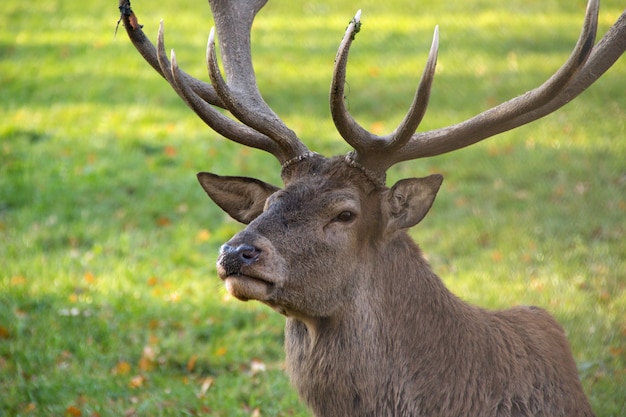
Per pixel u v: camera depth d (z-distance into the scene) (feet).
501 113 29.27
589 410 30.19
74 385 41.68
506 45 108.06
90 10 132.16
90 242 59.98
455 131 29.73
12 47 112.88
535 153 74.43
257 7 34.60
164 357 45.16
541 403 28.63
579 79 29.81
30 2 137.18
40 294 51.26
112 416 39.19
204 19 125.90
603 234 59.11
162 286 52.85
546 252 56.85
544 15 120.26
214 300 51.11
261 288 26.84
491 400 28.30
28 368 43.27
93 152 77.15
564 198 65.26
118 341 46.34
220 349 45.78
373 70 101.14
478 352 28.73
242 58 33.14
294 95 93.40
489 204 64.90
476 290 51.83
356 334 28.45
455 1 131.95
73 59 107.55
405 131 28.17
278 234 27.45
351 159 29.19
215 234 61.11
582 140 77.05
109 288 52.26
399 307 28.91
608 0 123.95
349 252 28.22
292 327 29.71
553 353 30.04
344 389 28.50
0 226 61.82
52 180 70.28
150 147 78.59
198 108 30.14
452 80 96.37
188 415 39.19
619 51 29.55
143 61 106.32
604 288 51.49
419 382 28.40
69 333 46.83
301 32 119.34
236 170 72.54
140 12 130.52
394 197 28.96
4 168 72.64
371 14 127.44
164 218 63.67
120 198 66.90
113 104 91.35
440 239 59.67
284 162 30.40
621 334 45.68
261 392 41.70
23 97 94.07
